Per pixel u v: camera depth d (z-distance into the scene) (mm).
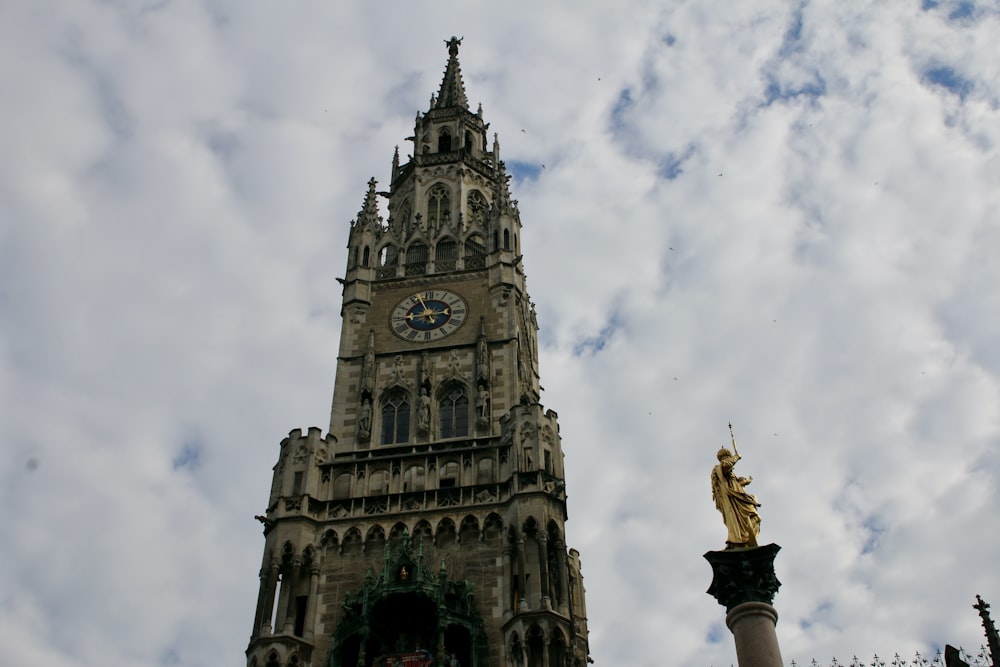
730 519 34938
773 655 31484
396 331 58750
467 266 62219
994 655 35031
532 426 49625
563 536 46312
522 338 59188
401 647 42719
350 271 62656
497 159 75812
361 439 53344
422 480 49688
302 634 44344
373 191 67875
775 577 33375
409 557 44844
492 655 42844
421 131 76938
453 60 83875
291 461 50375
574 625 48594
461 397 55188
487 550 46156
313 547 47094
